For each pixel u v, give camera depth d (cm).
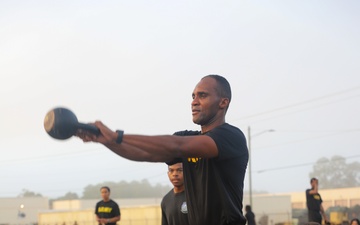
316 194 1466
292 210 5434
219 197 373
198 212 383
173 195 677
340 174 10500
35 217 7194
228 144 360
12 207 7112
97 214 1384
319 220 1455
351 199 5709
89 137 319
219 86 389
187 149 341
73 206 7088
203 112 386
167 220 687
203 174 377
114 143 319
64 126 307
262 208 5031
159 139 331
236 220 376
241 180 379
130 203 6756
